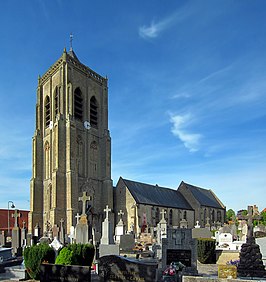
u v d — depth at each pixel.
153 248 27.94
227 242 35.62
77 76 65.56
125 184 64.00
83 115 65.62
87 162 63.81
